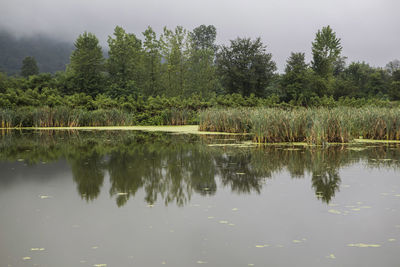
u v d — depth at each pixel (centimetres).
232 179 743
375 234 428
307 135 1386
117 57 5350
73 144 1398
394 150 1182
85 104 3023
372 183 698
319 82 5166
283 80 5109
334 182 710
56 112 2602
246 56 5197
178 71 5025
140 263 355
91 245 399
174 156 1065
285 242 407
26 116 2541
